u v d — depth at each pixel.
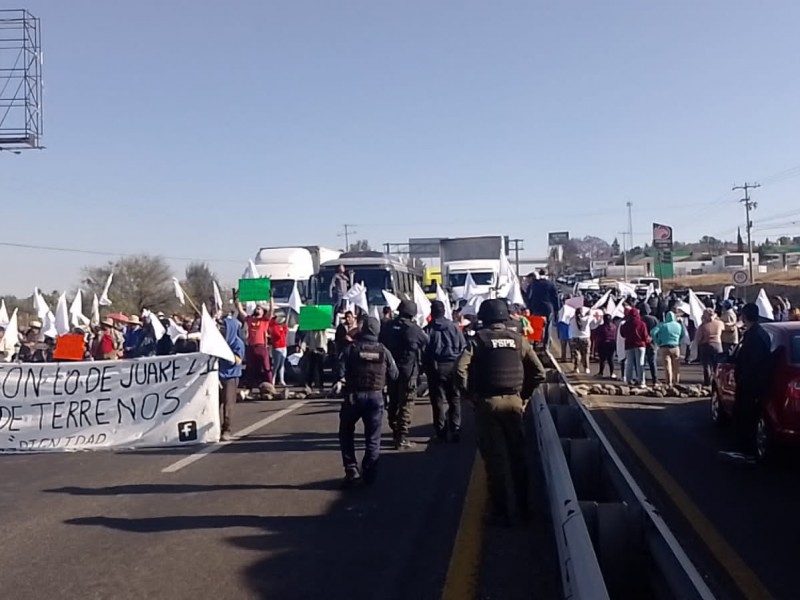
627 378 20.45
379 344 9.80
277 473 10.59
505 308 8.20
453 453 11.80
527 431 13.13
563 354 30.34
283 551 7.27
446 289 35.03
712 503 8.83
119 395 13.45
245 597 6.16
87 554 7.30
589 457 8.79
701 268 127.50
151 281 57.38
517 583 6.39
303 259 30.52
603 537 5.89
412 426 14.52
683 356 30.06
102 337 19.30
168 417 13.37
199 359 13.42
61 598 6.23
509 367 7.97
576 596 4.18
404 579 6.50
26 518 8.66
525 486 8.05
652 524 5.48
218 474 10.66
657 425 14.44
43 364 13.47
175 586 6.43
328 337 22.08
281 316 24.38
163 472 10.94
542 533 7.68
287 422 15.37
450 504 8.82
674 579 4.61
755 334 10.46
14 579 6.68
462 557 6.98
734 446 12.24
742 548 7.27
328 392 19.69
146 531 8.00
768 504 8.77
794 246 153.50
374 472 9.77
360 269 26.67
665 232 95.62
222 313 20.27
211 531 7.94
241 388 20.41
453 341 12.70
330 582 6.46
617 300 35.59
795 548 7.26
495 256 37.28
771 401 10.46
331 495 9.31
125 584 6.50
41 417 13.42
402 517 8.34
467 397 8.15
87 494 9.74
